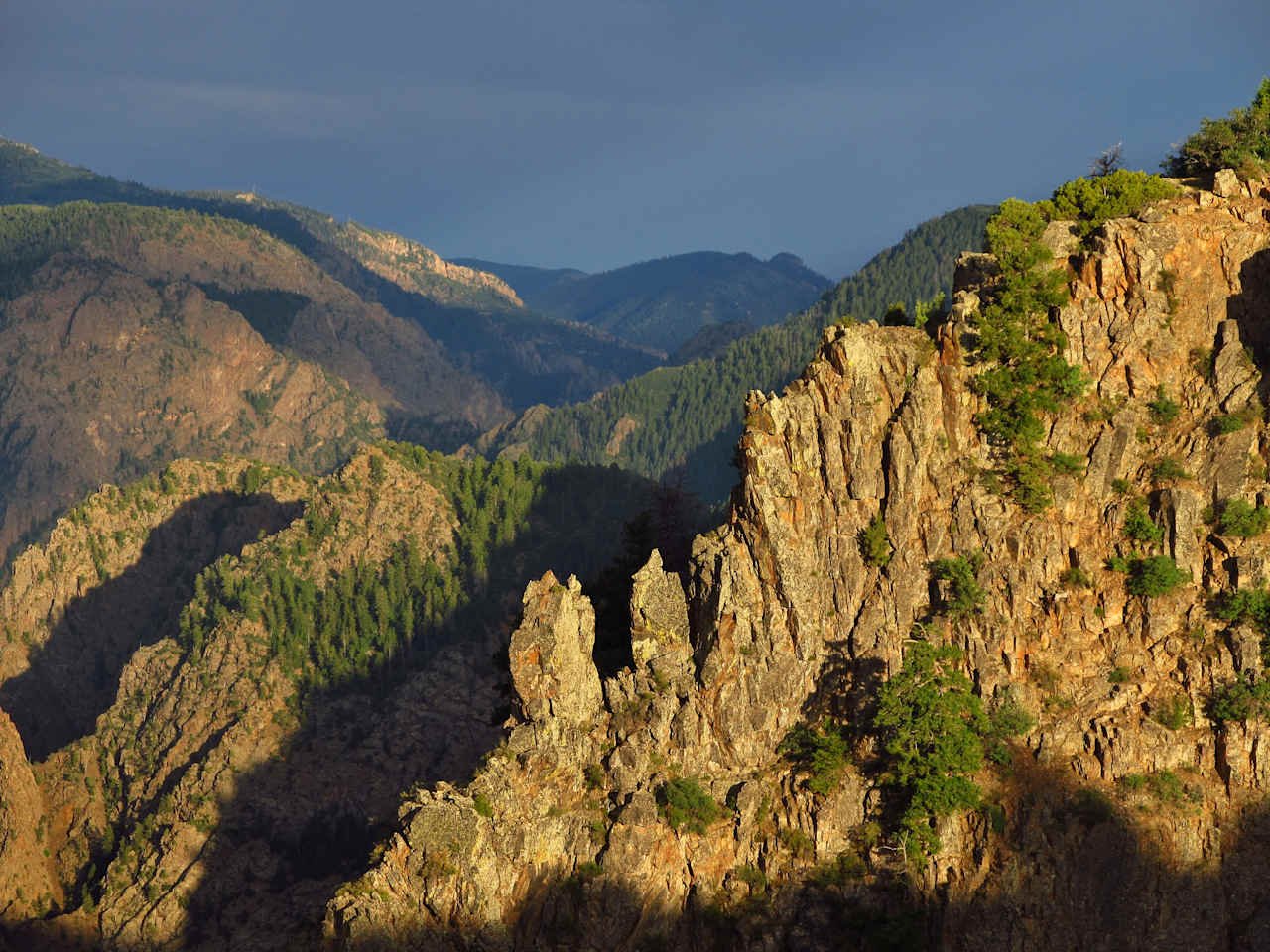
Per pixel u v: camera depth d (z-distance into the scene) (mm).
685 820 84562
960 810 80750
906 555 86312
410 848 82875
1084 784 79938
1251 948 75562
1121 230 86250
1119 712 80938
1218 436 82500
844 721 86688
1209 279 85438
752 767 87312
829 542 87688
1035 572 83625
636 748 87312
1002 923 78500
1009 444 86125
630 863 83875
